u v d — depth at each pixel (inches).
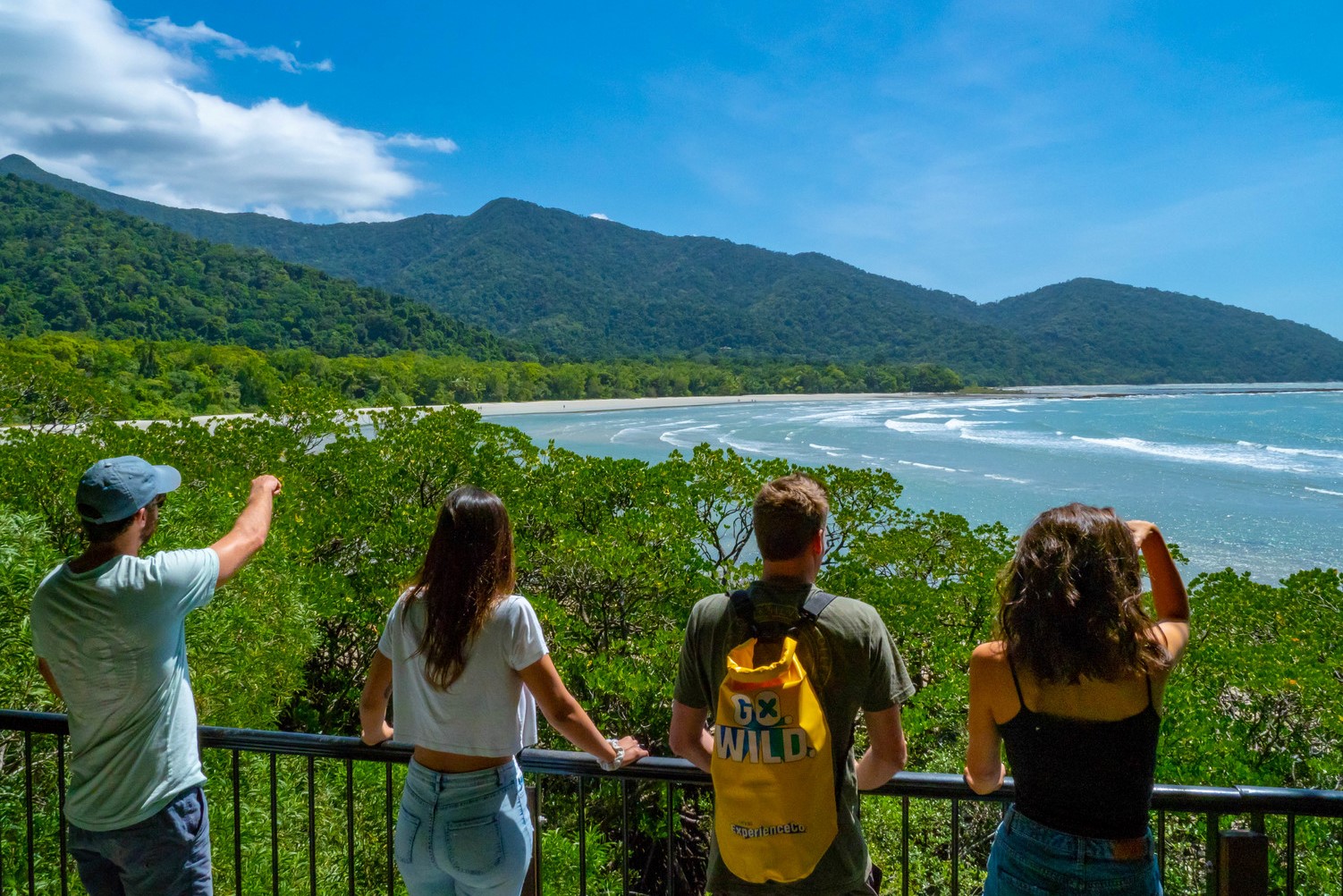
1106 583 85.6
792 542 92.0
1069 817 88.1
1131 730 86.7
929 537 615.2
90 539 108.0
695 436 3366.1
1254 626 559.5
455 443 650.2
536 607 449.7
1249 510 1630.2
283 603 388.5
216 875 265.1
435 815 107.1
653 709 466.0
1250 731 459.8
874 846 392.5
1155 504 1683.1
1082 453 2576.3
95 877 114.9
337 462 691.4
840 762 92.6
